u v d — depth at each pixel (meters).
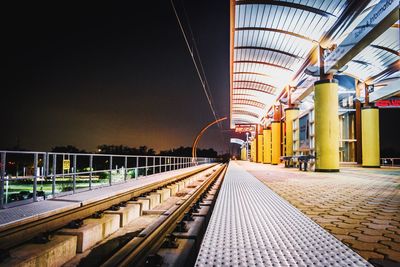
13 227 5.04
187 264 4.12
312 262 3.05
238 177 16.05
